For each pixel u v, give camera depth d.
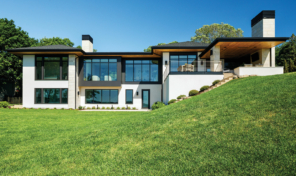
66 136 7.12
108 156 4.55
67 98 19.56
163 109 9.44
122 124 7.62
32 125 9.43
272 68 14.38
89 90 21.25
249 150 3.52
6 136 7.29
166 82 17.22
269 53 16.33
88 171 3.96
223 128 4.68
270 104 5.30
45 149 5.73
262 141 3.70
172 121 6.28
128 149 4.77
